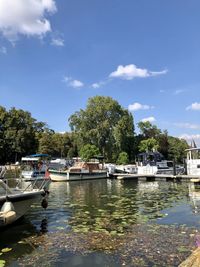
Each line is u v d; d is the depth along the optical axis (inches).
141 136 3516.2
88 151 2444.6
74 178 1707.7
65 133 3644.2
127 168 2181.3
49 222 520.4
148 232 441.7
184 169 1744.6
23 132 2992.1
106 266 314.7
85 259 335.6
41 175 1608.0
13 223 505.7
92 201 788.6
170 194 932.6
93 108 2755.9
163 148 3582.7
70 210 639.1
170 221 516.7
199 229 456.8
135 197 868.6
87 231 452.8
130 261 326.0
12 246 385.4
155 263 319.6
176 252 350.9
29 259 339.6
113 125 2763.3
